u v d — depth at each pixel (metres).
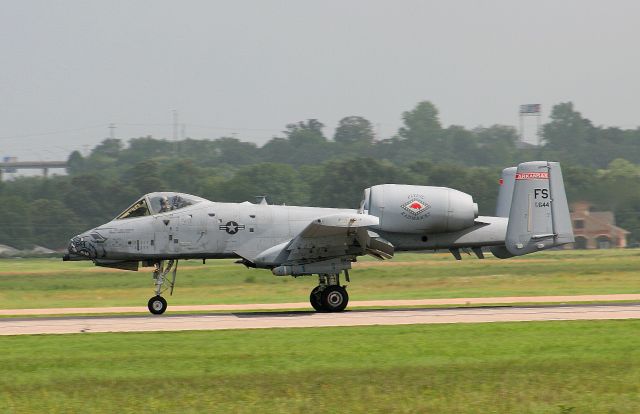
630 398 45.16
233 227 90.19
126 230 89.31
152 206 90.56
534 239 91.50
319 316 81.88
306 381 49.28
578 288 130.12
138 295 138.12
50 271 194.38
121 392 47.38
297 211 92.12
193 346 61.41
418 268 182.12
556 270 171.62
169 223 89.75
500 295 117.25
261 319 79.62
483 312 83.12
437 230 91.44
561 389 47.00
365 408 43.78
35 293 145.12
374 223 82.44
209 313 91.31
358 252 87.62
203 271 176.75
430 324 72.06
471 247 94.19
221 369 52.91
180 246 89.62
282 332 68.25
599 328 67.69
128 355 57.97
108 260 89.94
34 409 44.38
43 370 53.34
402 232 90.75
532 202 91.81
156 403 45.12
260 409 43.91
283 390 47.28
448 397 45.62
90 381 50.03
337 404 44.56
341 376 50.41
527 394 46.03
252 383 48.97
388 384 48.38
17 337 67.56
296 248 86.12
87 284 161.88
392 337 64.25
